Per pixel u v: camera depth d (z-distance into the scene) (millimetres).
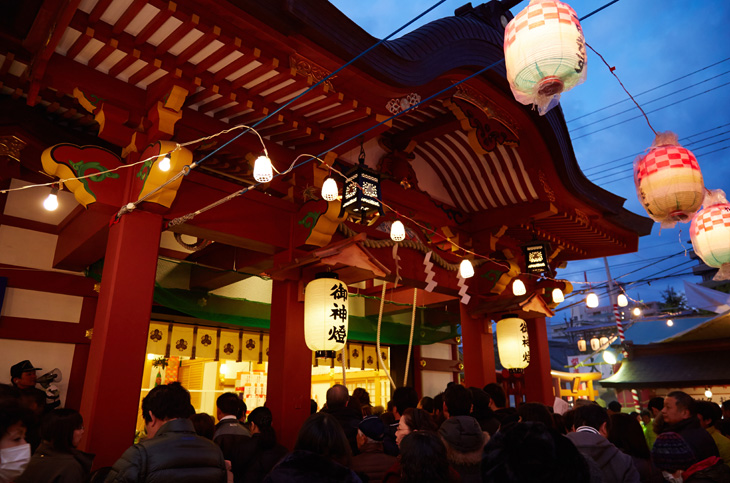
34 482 2727
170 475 2328
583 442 2791
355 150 7625
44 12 4047
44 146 5816
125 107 5062
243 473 3785
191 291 7777
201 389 11266
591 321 39312
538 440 1280
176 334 8602
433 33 5934
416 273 7871
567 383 23359
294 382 5926
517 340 8297
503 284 9016
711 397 14914
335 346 5746
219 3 4055
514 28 3211
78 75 4734
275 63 4594
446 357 12258
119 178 5086
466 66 6332
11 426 1838
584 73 3098
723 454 4051
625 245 10516
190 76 4793
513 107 7238
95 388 4328
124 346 4547
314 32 4484
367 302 11164
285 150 6277
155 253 4965
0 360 6266
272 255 6844
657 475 3266
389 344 11703
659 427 4598
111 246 4980
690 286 15094
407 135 8133
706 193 4766
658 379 14242
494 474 1292
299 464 2131
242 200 5898
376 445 3262
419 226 8328
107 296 4684
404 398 4359
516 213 8836
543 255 8938
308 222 6121
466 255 9219
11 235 6641
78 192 4898
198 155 5879
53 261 6926
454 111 7223
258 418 4113
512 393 11914
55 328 6684
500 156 8555
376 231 7883
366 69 4973
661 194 4199
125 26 4273
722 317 13250
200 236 5793
